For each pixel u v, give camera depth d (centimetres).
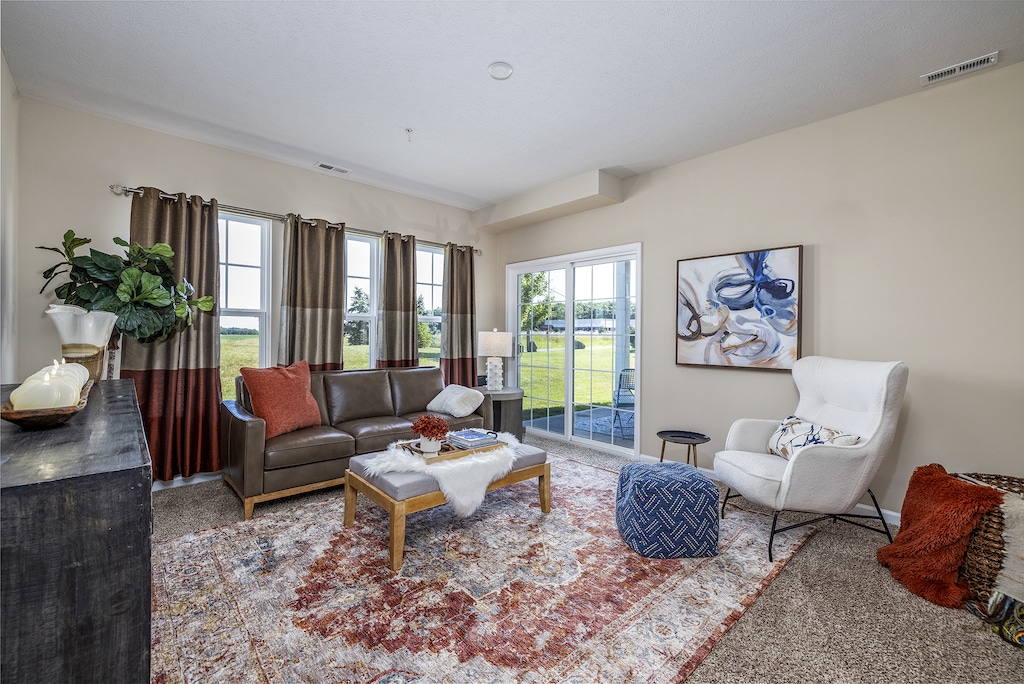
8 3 200
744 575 216
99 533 70
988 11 201
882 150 283
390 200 455
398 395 406
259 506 292
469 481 246
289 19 211
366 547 238
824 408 280
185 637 168
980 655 163
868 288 288
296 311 376
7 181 247
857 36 220
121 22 214
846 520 276
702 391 368
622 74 255
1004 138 244
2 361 240
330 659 158
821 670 155
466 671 153
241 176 363
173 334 291
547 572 217
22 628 66
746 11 204
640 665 156
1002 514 184
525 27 216
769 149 332
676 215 385
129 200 315
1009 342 242
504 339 476
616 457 423
